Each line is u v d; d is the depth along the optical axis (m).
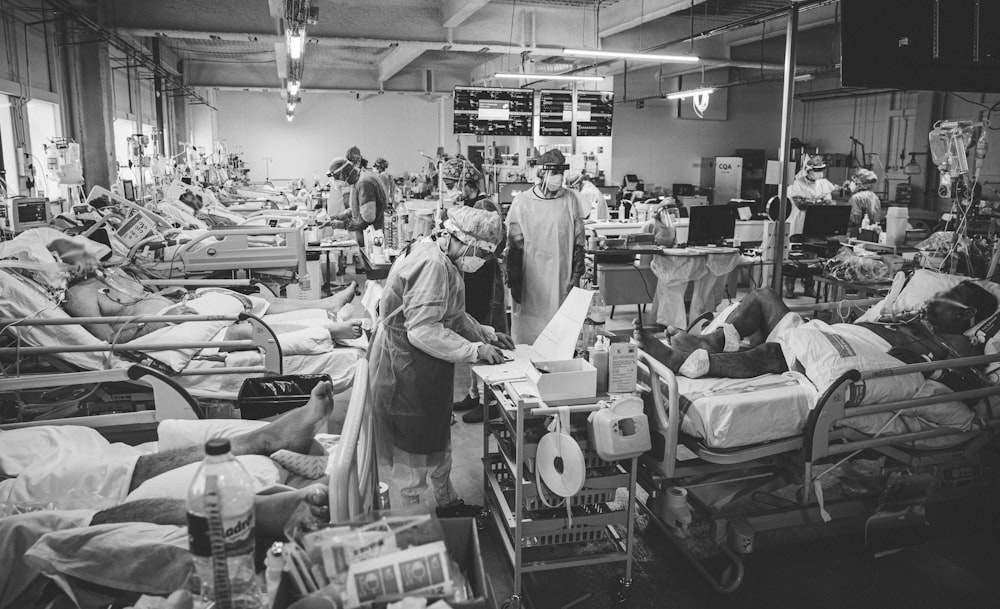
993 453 3.38
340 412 3.77
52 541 1.55
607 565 2.81
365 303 3.76
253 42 14.05
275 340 3.02
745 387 2.69
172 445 2.28
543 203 4.28
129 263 4.69
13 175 6.99
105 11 9.23
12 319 3.00
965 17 3.54
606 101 10.05
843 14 3.42
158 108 12.73
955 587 2.67
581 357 2.59
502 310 4.16
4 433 2.37
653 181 15.45
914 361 2.96
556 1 10.71
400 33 10.56
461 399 4.49
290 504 1.53
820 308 3.84
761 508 2.88
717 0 10.10
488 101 9.65
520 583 2.41
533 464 2.41
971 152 3.98
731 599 2.59
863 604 2.57
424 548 1.11
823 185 8.06
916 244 6.55
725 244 6.72
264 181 19.61
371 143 20.20
